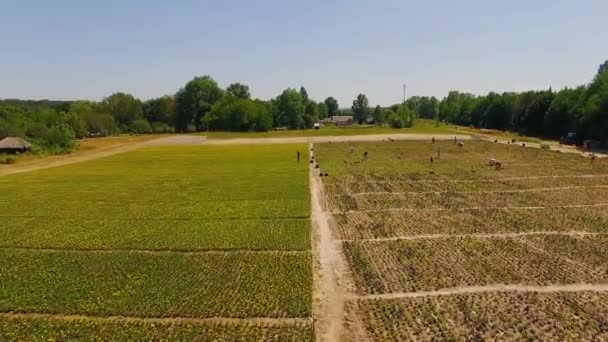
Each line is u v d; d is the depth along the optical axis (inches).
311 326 684.7
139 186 1920.5
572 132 4001.0
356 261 958.4
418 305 749.3
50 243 1123.9
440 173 2092.8
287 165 2502.5
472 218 1279.5
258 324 694.5
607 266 904.9
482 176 1985.7
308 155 3014.3
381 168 2301.9
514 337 644.7
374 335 657.6
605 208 1366.9
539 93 5324.8
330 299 781.3
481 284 829.2
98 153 3661.4
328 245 1072.2
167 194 1727.4
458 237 1109.7
